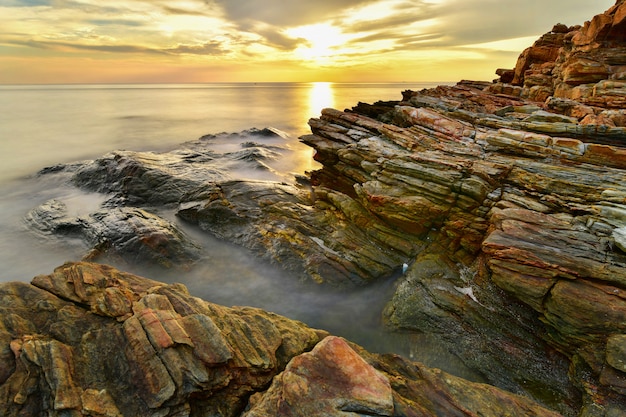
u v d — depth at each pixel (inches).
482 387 346.3
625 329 384.2
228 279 690.2
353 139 916.6
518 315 489.4
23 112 3782.0
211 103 5511.8
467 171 647.8
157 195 1002.7
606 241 469.4
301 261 690.2
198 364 315.6
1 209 1051.9
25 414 276.5
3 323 346.6
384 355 393.1
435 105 1036.5
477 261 580.4
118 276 452.8
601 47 986.1
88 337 342.3
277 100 6304.1
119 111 4074.8
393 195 673.0
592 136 686.5
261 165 1470.2
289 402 277.7
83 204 1029.8
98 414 277.4
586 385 383.6
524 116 859.4
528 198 593.9
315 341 403.2
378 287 645.3
